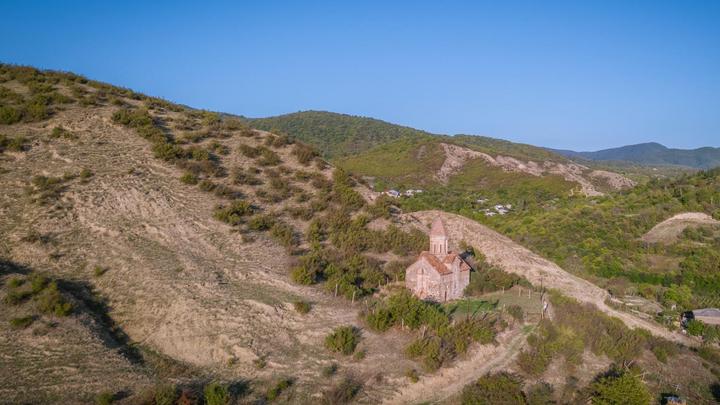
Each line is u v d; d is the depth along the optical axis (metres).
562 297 53.62
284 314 38.66
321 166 69.94
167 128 67.31
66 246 42.06
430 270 47.25
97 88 72.69
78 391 28.08
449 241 66.44
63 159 53.12
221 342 34.62
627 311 60.91
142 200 50.09
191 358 33.47
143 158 57.53
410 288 48.50
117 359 31.34
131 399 27.72
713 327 56.09
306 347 35.59
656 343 48.34
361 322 39.12
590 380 38.50
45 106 60.84
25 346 30.64
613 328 48.25
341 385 31.75
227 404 28.48
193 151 61.28
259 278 43.56
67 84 70.12
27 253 40.34
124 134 60.91
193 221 49.91
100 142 57.91
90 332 33.09
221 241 48.38
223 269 43.72
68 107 62.75
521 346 40.44
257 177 62.38
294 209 57.59
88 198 48.22
